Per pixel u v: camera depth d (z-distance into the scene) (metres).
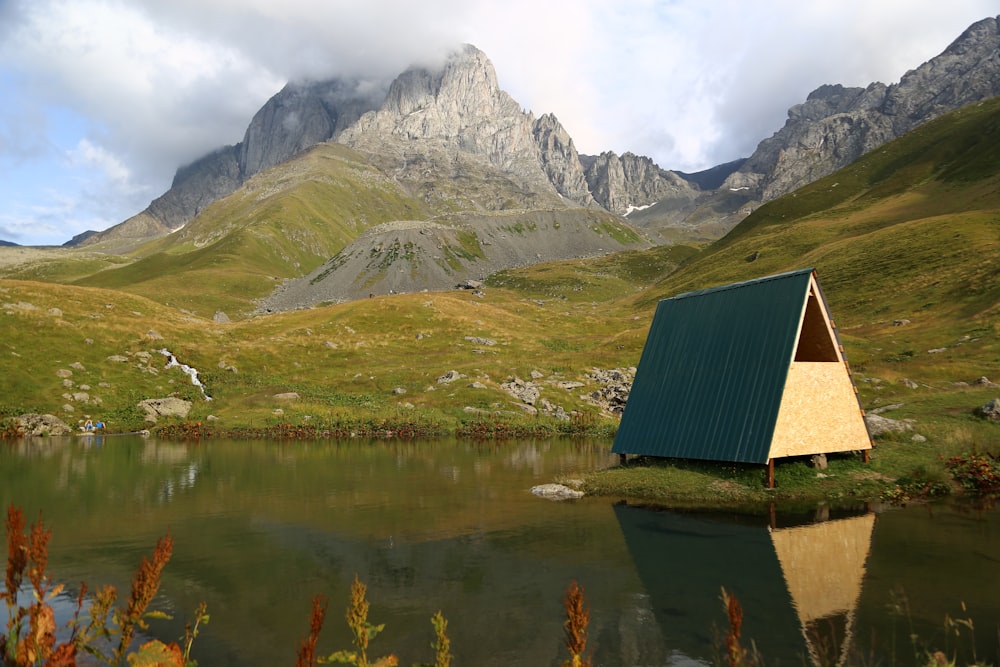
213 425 49.53
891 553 16.75
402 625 12.34
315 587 14.66
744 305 29.31
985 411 32.62
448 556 17.09
